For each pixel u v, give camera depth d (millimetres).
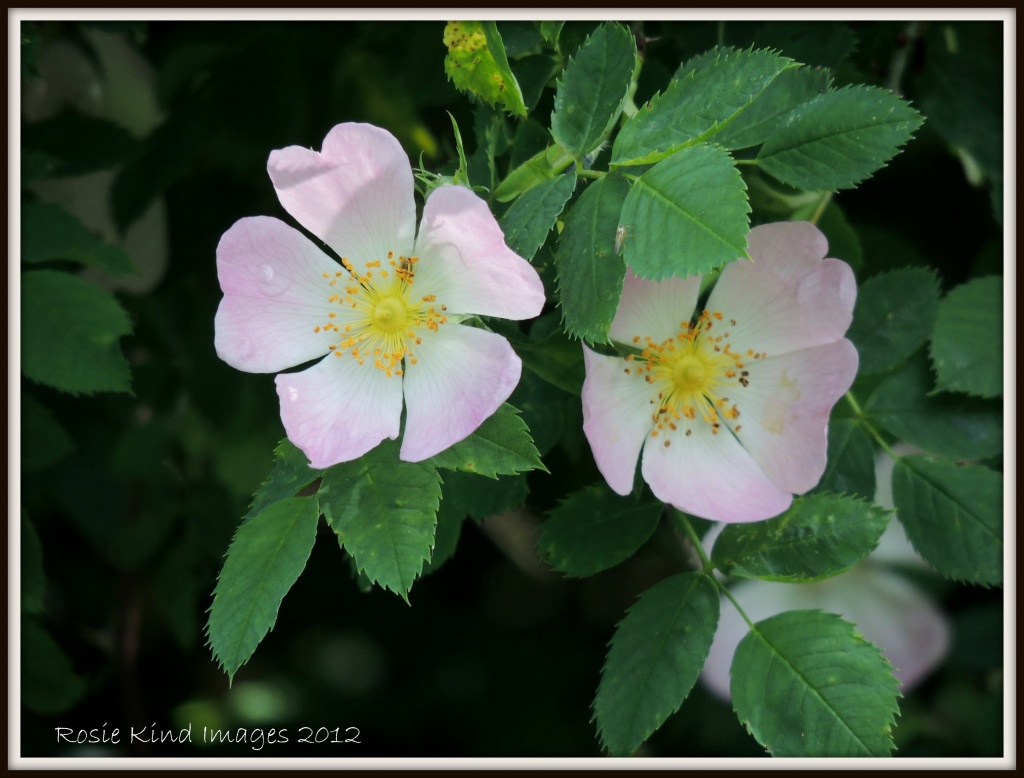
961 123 464
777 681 400
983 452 428
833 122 406
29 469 462
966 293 432
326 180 400
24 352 439
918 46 465
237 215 495
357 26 475
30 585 454
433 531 388
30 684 469
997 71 465
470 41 404
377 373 402
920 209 498
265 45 479
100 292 441
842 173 404
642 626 406
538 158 403
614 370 410
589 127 400
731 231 376
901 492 429
